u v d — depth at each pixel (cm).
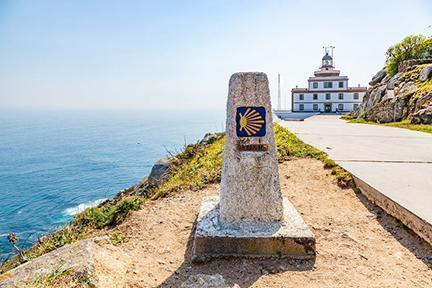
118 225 571
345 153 959
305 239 410
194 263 410
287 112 5466
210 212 496
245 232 422
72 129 18375
